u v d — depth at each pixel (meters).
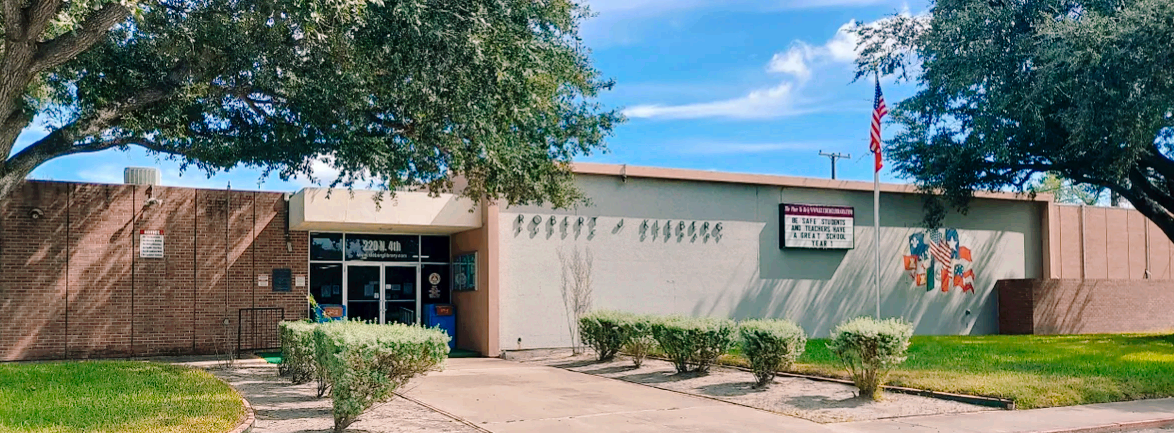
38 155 14.13
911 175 26.12
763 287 23.77
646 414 11.26
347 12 12.82
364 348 9.36
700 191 23.17
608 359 17.95
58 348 18.03
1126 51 19.94
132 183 19.22
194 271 19.39
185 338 19.16
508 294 20.36
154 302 18.95
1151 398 12.93
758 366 13.66
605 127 19.05
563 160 18.73
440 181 17.38
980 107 23.69
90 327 18.34
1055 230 29.09
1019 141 23.94
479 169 17.05
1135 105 20.19
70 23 11.70
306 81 14.34
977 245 27.73
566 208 20.03
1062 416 11.16
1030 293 26.72
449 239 22.66
